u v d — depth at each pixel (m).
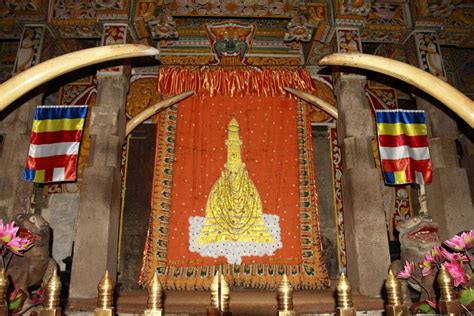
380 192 7.33
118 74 8.09
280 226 8.18
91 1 8.58
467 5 9.15
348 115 7.85
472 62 10.90
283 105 9.02
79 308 5.72
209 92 8.93
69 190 9.24
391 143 7.66
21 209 7.39
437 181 7.52
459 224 7.25
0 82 10.36
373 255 6.96
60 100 9.99
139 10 8.38
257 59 10.12
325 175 9.41
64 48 9.39
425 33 8.59
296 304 5.76
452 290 3.54
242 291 7.38
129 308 5.55
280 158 8.66
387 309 3.48
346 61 5.04
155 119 9.59
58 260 8.82
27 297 5.33
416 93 8.20
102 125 7.72
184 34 10.20
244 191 8.36
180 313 5.41
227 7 8.63
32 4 8.21
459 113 4.70
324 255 8.88
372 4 8.81
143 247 8.76
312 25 8.50
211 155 8.65
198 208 8.27
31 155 7.39
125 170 9.20
